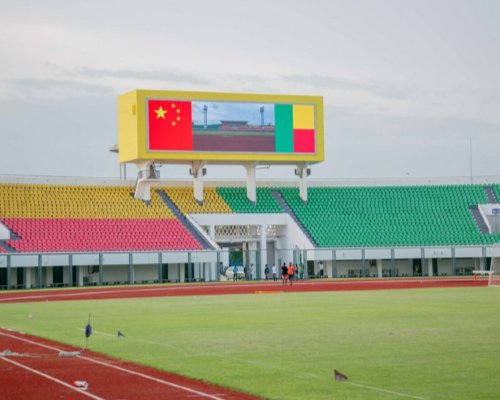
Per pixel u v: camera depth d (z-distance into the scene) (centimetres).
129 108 9512
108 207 9806
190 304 5297
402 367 2455
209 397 2073
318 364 2544
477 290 6372
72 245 8950
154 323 3953
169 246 9269
